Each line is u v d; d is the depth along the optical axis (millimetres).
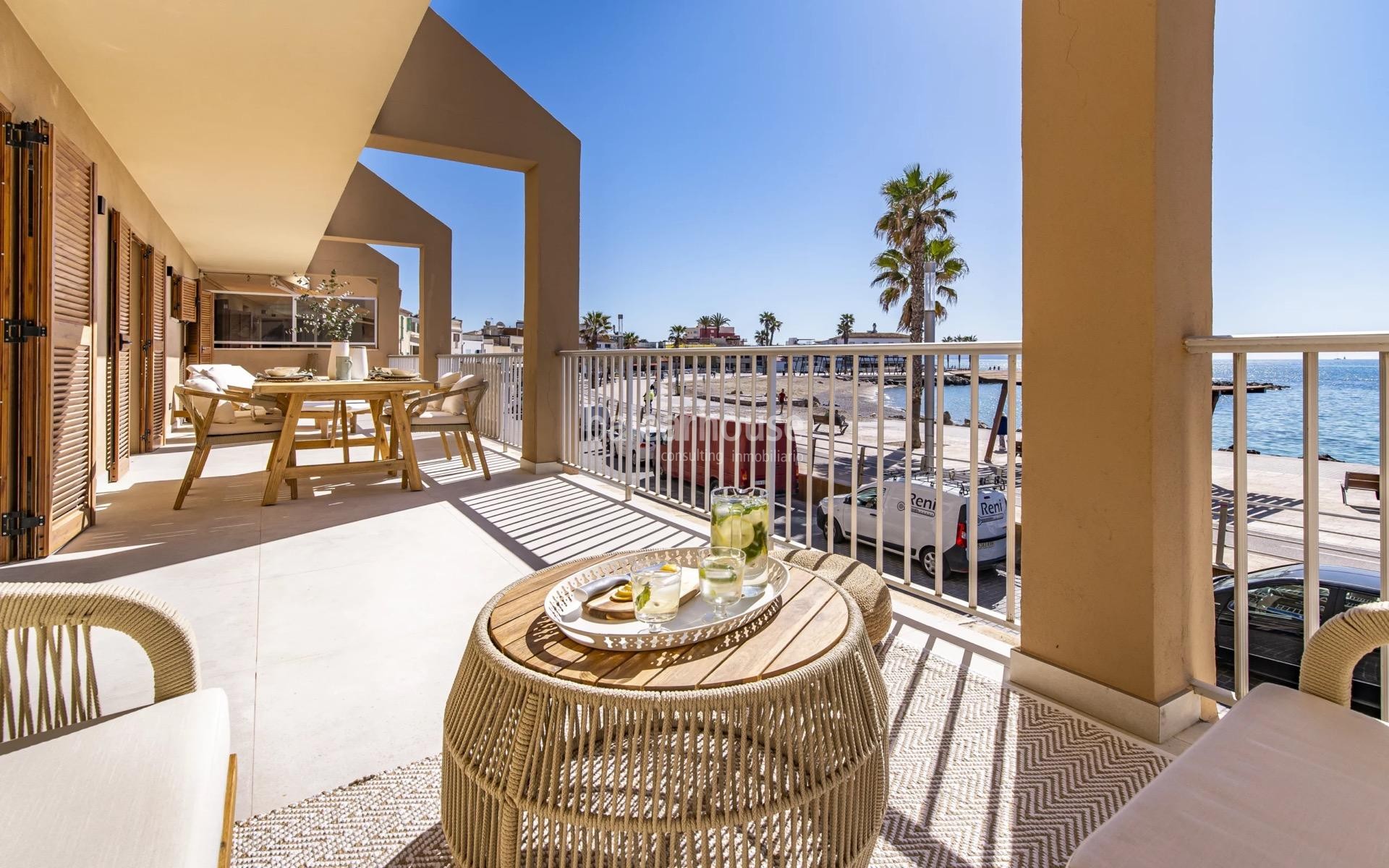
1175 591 1522
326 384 4012
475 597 2424
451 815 954
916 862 1149
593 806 840
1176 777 774
